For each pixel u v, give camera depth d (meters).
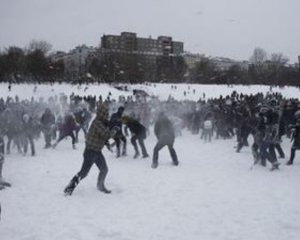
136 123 14.31
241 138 16.00
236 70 95.69
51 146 16.91
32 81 60.19
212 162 13.77
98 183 9.68
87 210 8.30
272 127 12.67
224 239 6.79
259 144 12.88
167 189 9.97
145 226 7.38
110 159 14.14
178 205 8.64
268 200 9.04
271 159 12.39
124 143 14.83
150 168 12.59
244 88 65.00
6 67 67.44
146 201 8.94
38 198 9.15
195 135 22.47
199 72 91.81
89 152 9.46
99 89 54.09
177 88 62.88
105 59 81.62
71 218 7.80
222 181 10.86
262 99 35.12
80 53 120.25
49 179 11.02
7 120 14.99
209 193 9.61
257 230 7.20
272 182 10.77
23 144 15.23
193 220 7.70
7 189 9.90
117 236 6.90
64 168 12.47
